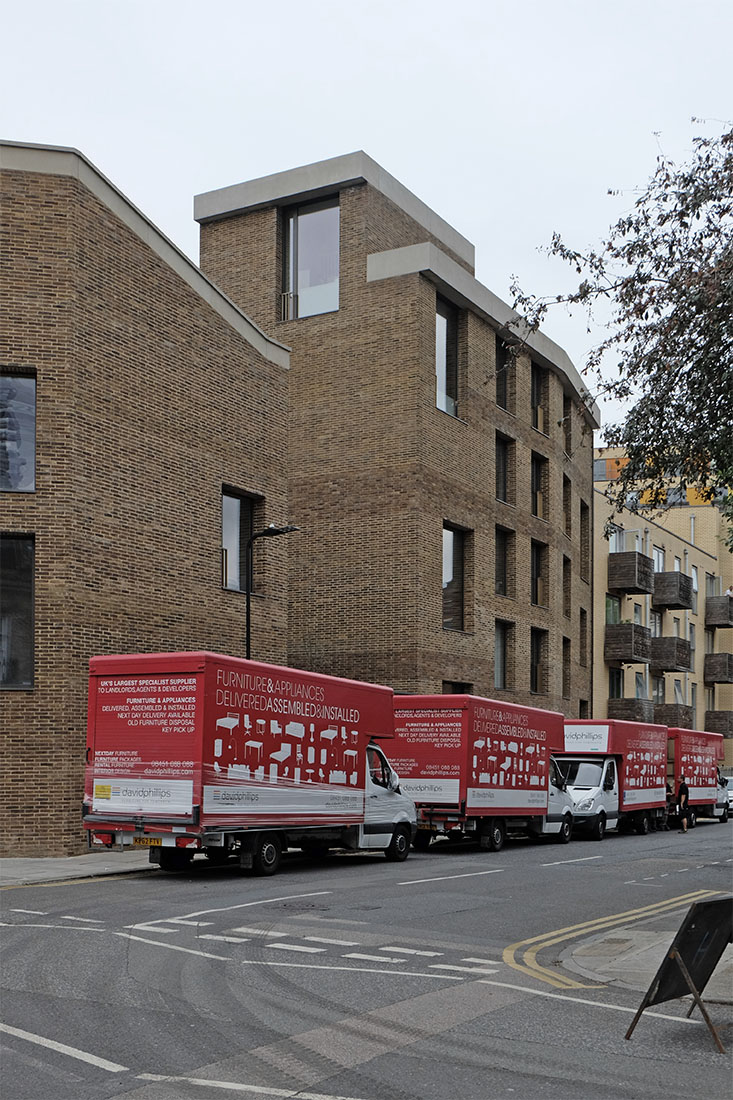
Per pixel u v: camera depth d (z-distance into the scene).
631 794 31.56
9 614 20.52
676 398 13.09
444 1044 7.57
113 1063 6.91
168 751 16.84
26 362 20.58
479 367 35.59
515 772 25.31
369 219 33.53
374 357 32.75
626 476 13.70
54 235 20.91
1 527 20.33
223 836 17.20
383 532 32.06
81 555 20.83
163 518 23.22
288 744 18.45
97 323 21.58
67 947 10.97
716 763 40.78
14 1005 8.45
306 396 33.69
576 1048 7.52
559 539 41.59
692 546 61.28
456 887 16.91
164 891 15.67
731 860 22.70
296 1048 7.34
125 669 17.27
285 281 34.84
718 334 12.48
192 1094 6.31
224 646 24.98
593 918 13.90
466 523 34.31
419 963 10.57
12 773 19.97
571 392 43.66
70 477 20.64
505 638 37.50
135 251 22.80
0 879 16.73
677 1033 7.98
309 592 32.91
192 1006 8.48
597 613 48.16
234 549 26.30
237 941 11.49
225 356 25.61
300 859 21.64
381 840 20.95
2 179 20.78
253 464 26.47
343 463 32.88
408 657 31.31
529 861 21.97
